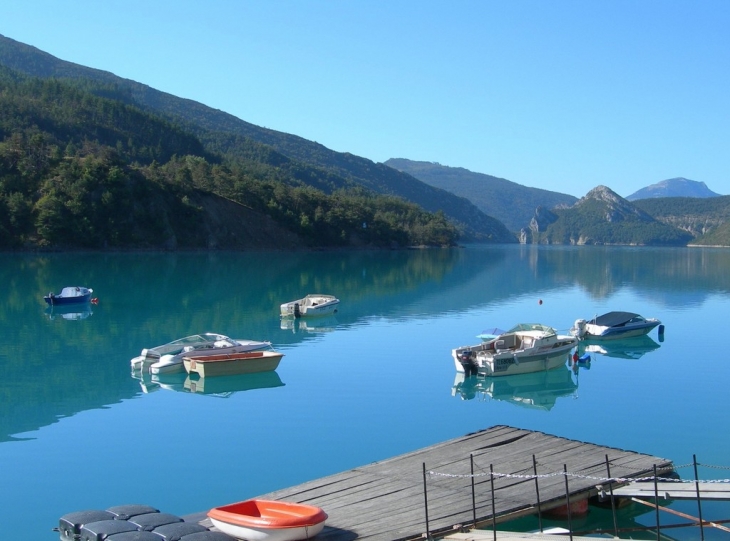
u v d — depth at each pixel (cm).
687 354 4125
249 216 16125
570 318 5722
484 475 1856
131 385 3197
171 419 2659
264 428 2556
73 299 5797
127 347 4109
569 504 1608
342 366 3634
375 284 8369
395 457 2033
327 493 1756
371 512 1630
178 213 14512
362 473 1900
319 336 4553
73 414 2723
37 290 6869
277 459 2223
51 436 2445
